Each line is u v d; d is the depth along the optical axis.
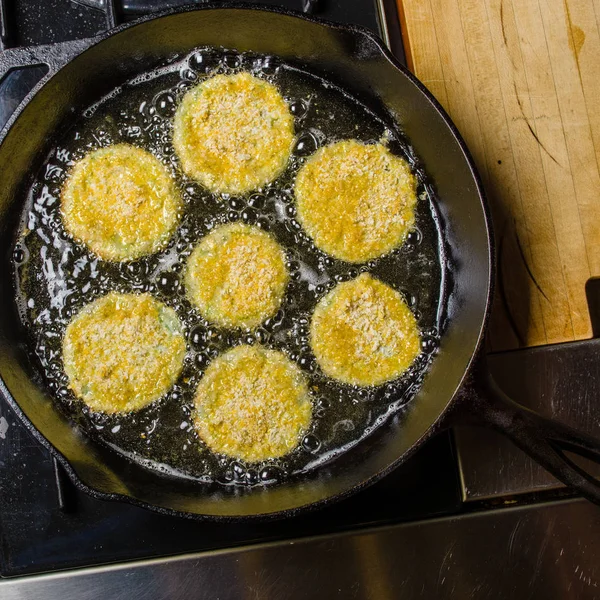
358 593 0.63
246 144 0.64
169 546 0.62
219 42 0.63
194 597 0.62
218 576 0.63
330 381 0.64
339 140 0.65
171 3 0.63
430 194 0.65
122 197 0.63
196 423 0.62
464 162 0.59
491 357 0.65
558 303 0.65
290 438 0.63
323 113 0.65
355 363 0.64
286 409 0.63
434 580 0.64
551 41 0.67
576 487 0.55
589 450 0.56
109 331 0.63
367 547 0.63
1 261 0.62
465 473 0.64
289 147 0.65
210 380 0.63
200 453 0.62
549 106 0.66
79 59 0.59
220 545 0.63
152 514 0.62
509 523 0.65
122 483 0.61
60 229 0.63
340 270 0.65
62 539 0.61
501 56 0.66
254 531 0.63
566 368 0.65
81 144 0.64
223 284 0.63
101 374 0.62
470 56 0.66
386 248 0.65
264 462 0.62
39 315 0.62
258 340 0.64
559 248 0.66
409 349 0.64
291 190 0.65
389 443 0.62
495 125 0.66
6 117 0.62
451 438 0.64
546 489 0.65
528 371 0.65
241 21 0.60
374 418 0.63
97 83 0.63
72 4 0.63
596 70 0.67
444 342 0.64
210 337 0.63
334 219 0.64
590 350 0.65
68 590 0.62
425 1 0.66
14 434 0.62
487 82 0.66
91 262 0.63
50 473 0.62
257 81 0.65
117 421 0.62
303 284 0.64
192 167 0.64
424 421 0.61
